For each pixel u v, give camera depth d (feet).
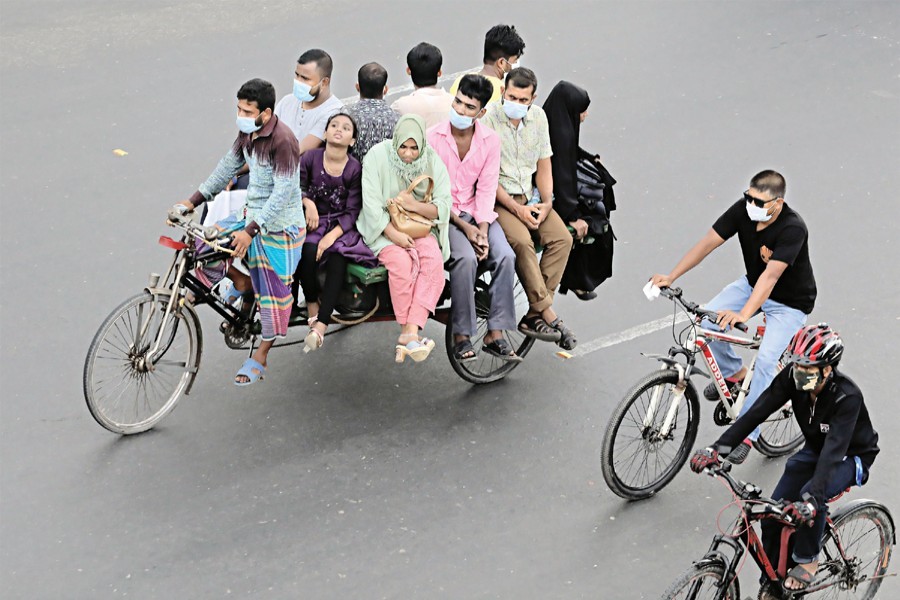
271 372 53.78
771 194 44.06
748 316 44.86
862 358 56.08
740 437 38.04
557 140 53.01
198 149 73.46
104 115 76.84
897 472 48.62
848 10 99.96
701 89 85.40
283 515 44.88
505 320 51.80
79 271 60.08
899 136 79.87
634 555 43.96
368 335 57.21
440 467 48.21
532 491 47.14
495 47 56.13
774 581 38.93
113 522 44.04
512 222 52.39
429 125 53.88
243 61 85.40
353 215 49.57
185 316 49.03
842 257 65.05
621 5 99.55
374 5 96.73
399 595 41.27
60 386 51.44
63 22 90.48
